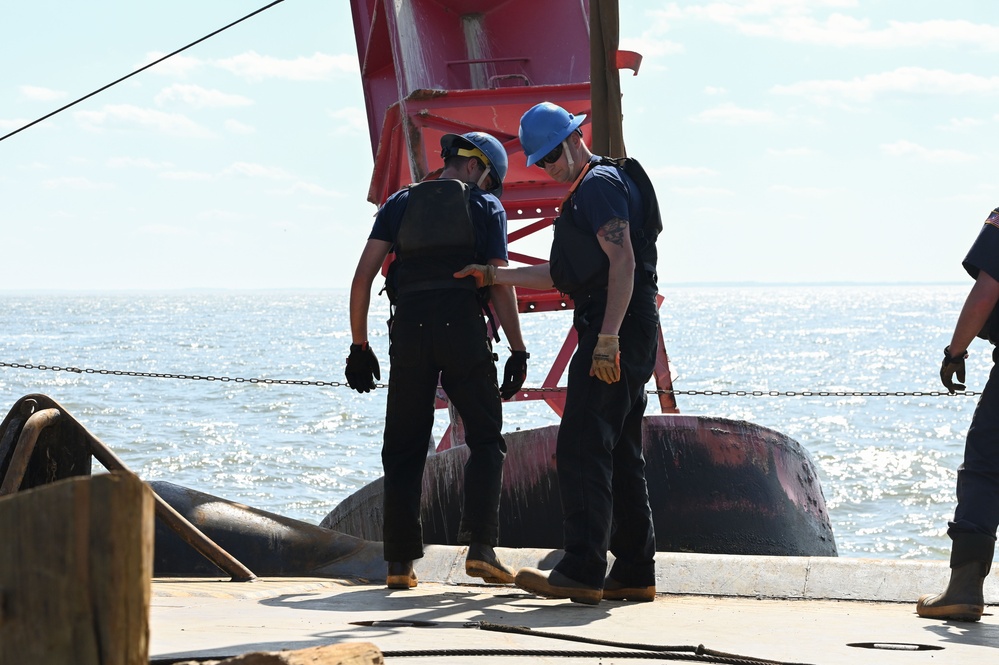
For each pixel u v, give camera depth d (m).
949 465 68.69
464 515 12.77
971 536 10.50
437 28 28.11
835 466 69.00
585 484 11.19
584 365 11.30
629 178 11.56
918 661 7.52
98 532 3.37
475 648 7.63
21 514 3.45
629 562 12.06
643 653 7.59
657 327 11.73
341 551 14.79
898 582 12.43
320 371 162.38
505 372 13.55
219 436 80.81
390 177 30.23
